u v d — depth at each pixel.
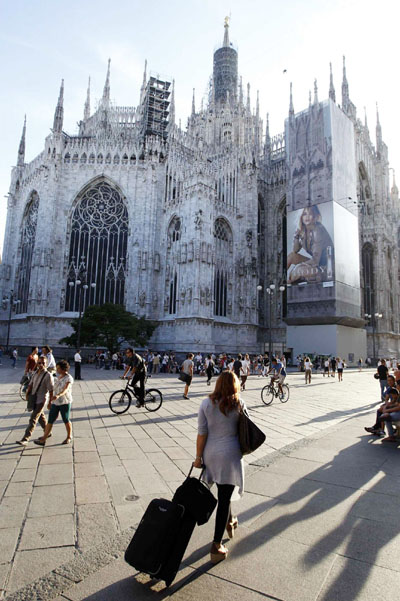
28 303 54.88
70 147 58.16
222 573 4.50
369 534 5.41
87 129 76.12
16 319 56.97
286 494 6.86
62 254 55.19
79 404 16.89
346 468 8.39
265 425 13.18
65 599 4.06
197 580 4.38
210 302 50.34
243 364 24.84
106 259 56.91
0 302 61.28
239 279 58.88
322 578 4.37
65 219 56.22
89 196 58.31
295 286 56.69
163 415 14.72
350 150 60.09
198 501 4.54
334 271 53.03
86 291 55.44
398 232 84.69
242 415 5.12
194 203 50.75
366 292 69.38
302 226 57.25
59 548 5.09
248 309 57.72
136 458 9.12
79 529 5.62
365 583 4.27
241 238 59.97
